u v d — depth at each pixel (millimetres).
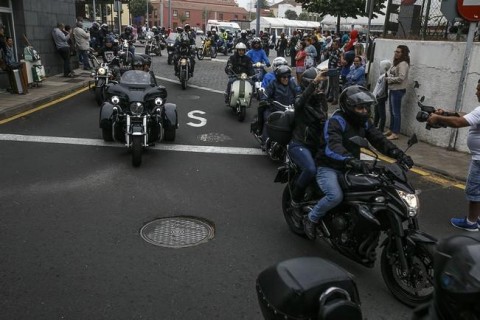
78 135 8867
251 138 9266
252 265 4297
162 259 4328
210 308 3594
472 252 1260
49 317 3408
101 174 6723
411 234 3615
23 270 4039
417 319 1445
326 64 9766
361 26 24750
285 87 7820
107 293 3738
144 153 7879
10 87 12570
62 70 17344
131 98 7617
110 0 33781
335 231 4184
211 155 7953
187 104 12625
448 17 7883
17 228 4875
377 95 9500
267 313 1567
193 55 16281
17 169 6805
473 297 1188
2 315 3414
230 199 5977
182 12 96688
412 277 3658
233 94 10617
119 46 17797
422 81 9406
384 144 4199
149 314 3486
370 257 3979
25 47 13781
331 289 1503
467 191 5160
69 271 4051
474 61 8102
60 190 6031
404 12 11352
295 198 4742
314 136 4707
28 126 9406
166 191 6156
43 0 15656
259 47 12898
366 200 3887
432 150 8695
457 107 8375
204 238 4820
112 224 5062
